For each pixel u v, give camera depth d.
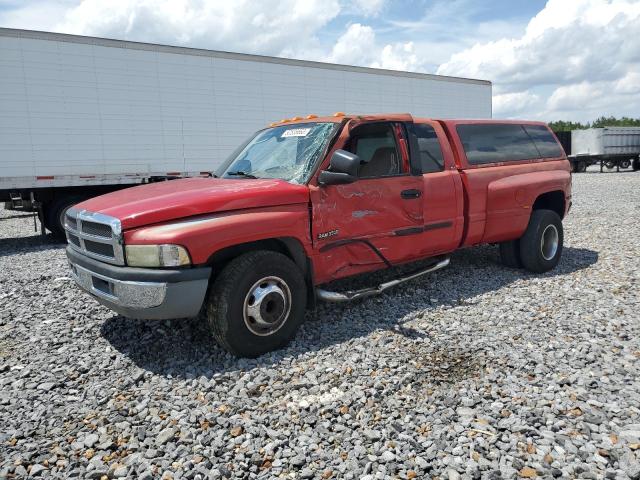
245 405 3.26
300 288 4.20
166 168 11.80
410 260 5.29
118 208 3.86
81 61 10.50
